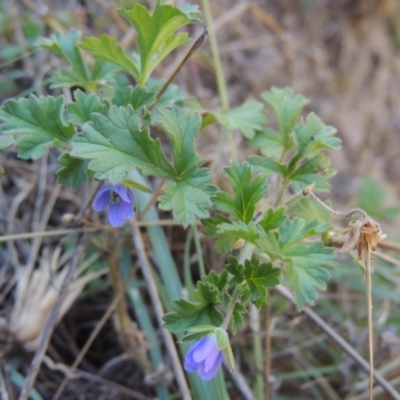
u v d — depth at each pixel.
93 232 0.39
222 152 0.47
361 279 0.48
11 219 0.45
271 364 0.45
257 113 0.38
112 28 0.53
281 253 0.30
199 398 0.36
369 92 0.69
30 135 0.32
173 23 0.32
